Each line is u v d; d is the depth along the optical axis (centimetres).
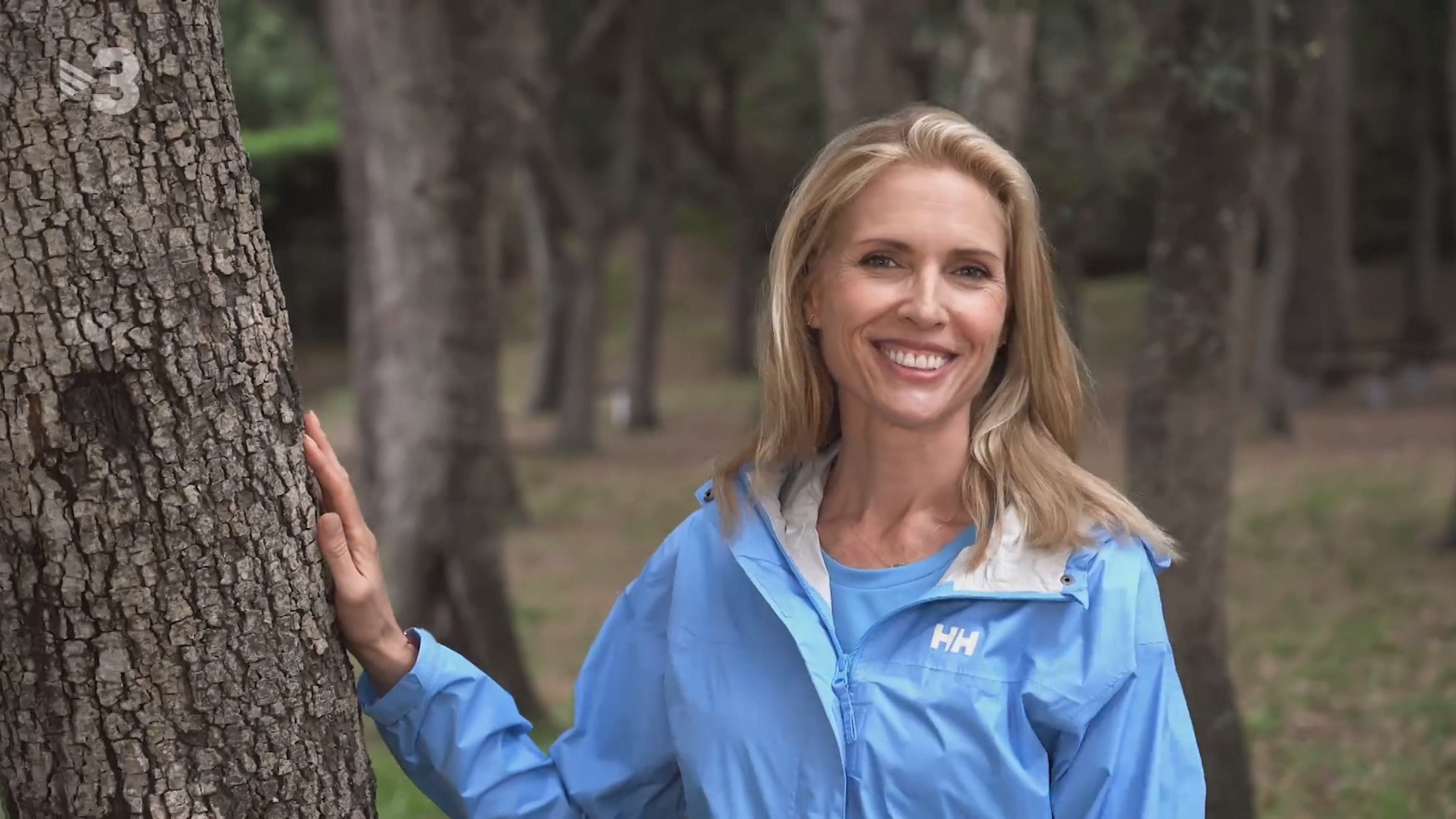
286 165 2420
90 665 186
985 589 200
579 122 2061
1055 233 683
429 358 730
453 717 220
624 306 3011
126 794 189
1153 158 605
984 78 839
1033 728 199
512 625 751
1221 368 472
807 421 224
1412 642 851
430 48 720
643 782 229
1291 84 979
